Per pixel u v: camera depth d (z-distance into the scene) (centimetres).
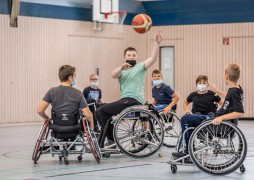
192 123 657
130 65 802
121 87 817
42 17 1584
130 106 798
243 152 627
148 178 609
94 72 1720
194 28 1791
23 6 1537
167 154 850
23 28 1539
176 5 1797
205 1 1753
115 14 1723
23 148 943
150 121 788
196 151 630
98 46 1728
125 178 608
